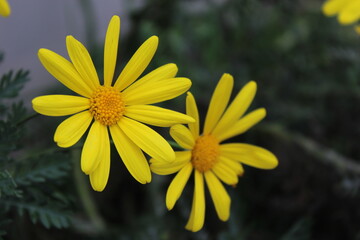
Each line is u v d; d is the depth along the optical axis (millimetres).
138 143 275
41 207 309
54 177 308
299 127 461
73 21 469
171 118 275
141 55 278
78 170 384
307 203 432
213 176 306
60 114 265
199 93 457
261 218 435
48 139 431
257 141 454
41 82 463
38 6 448
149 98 280
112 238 393
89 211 392
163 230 397
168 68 281
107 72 277
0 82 311
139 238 392
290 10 469
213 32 486
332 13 363
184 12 473
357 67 429
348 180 396
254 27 484
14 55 446
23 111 306
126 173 447
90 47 444
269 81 471
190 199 412
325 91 459
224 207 305
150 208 408
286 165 442
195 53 479
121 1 501
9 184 279
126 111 281
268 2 500
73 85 270
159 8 461
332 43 473
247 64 477
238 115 307
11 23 436
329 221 435
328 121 461
